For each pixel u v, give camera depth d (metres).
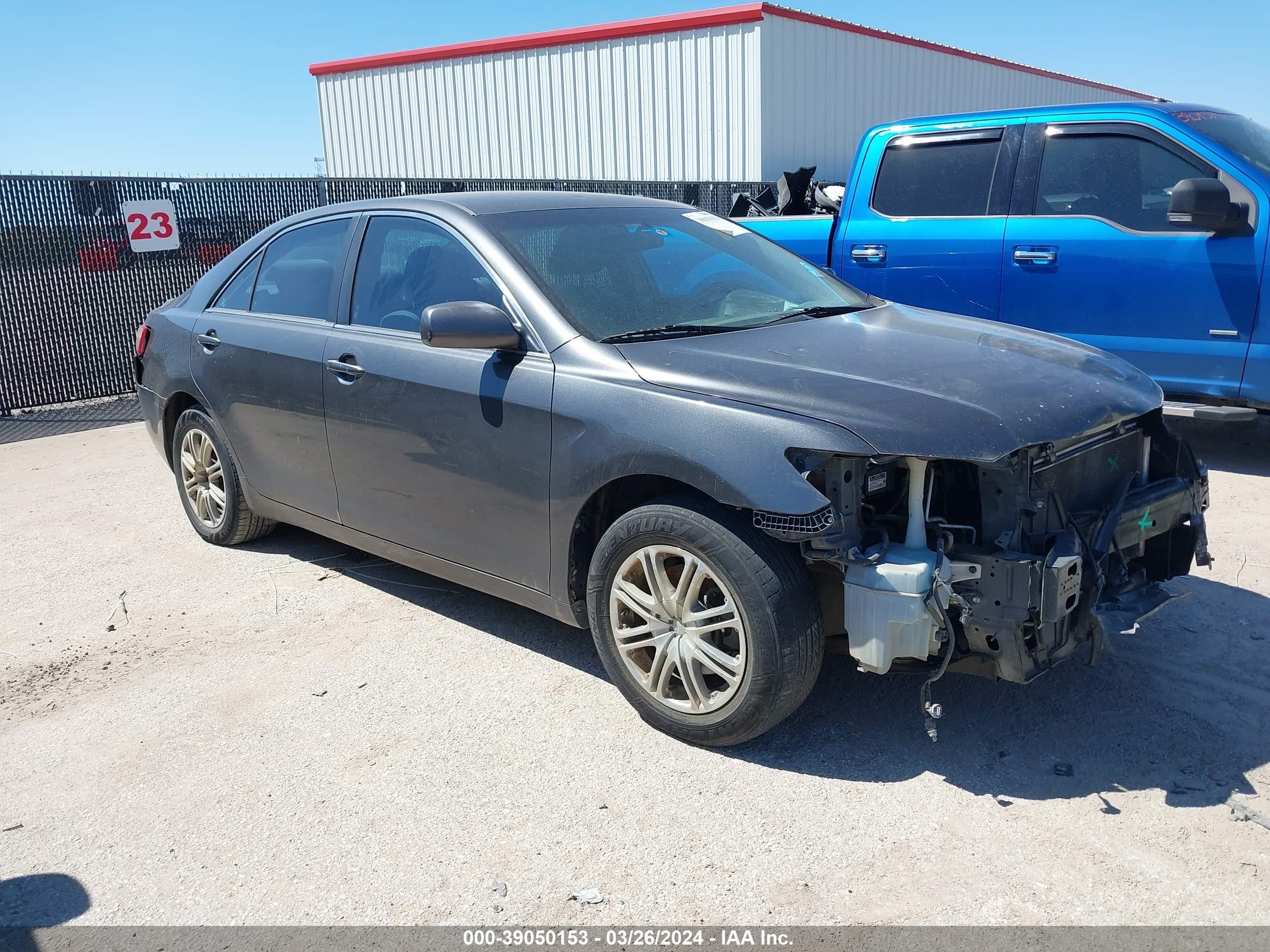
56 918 2.62
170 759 3.35
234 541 5.35
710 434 3.03
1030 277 6.44
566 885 2.67
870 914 2.52
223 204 10.08
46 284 9.21
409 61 20.06
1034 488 2.94
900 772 3.11
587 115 18.11
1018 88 23.25
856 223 7.20
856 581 2.92
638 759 3.24
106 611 4.62
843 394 3.03
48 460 7.58
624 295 3.78
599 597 3.42
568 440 3.37
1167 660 3.74
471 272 3.86
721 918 2.52
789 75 16.59
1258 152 5.90
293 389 4.45
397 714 3.58
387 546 4.26
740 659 3.08
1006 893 2.57
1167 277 5.93
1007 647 2.88
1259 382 5.72
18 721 3.64
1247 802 2.89
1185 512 3.58
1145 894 2.54
